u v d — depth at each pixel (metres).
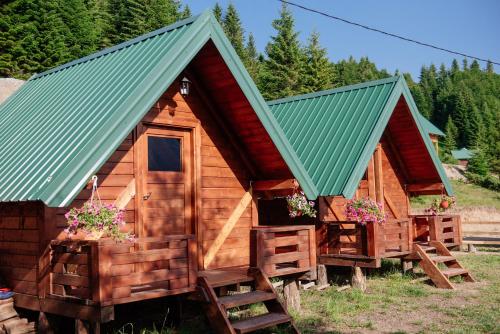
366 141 12.92
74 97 9.41
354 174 12.23
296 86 48.59
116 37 43.53
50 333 7.84
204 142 10.06
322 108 15.09
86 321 7.14
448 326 9.36
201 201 9.86
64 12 36.16
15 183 7.51
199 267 9.70
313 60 49.22
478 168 52.59
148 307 9.76
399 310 10.62
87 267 6.91
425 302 11.36
